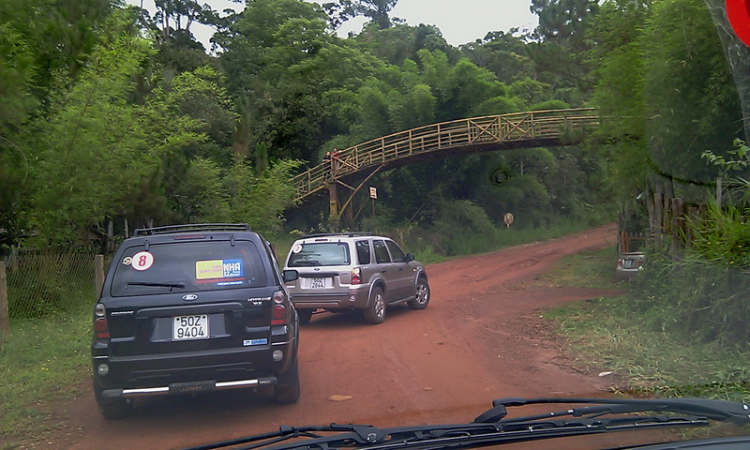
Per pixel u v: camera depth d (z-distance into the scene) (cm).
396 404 641
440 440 353
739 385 627
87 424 620
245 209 2386
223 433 578
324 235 1197
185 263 611
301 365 845
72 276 1365
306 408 646
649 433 461
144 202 1655
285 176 2738
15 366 853
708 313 790
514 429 375
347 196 3312
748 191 779
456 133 3028
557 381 706
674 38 1080
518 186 3938
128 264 607
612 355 793
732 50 695
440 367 798
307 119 3909
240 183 2409
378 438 358
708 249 803
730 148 1074
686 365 713
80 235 1571
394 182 3559
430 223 3547
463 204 3572
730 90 981
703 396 608
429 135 2930
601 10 1477
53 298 1303
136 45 1795
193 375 582
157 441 564
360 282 1118
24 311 1256
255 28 5022
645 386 659
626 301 1123
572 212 4538
